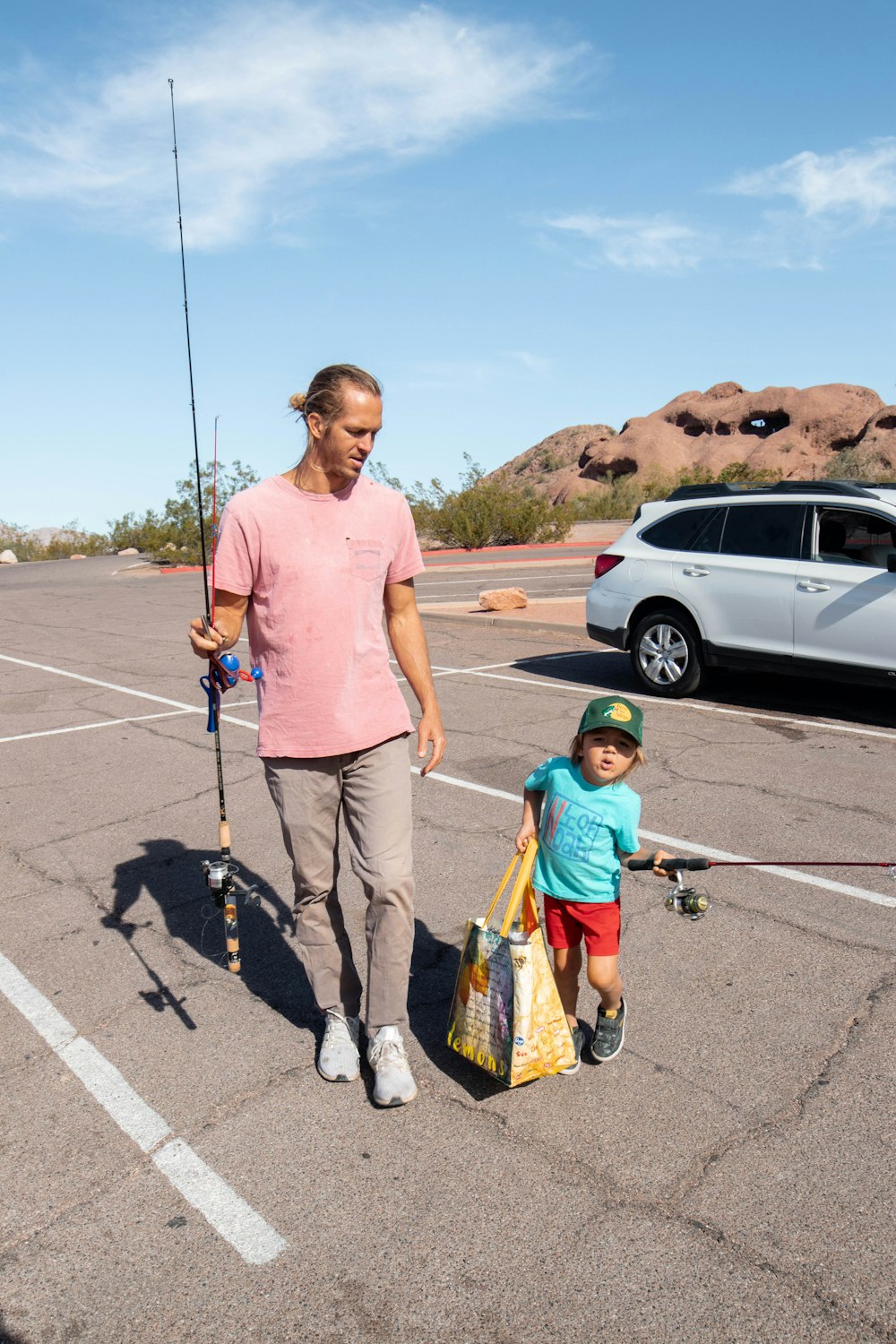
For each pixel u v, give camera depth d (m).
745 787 6.41
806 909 4.64
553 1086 3.35
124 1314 2.47
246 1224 2.75
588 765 3.21
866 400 71.50
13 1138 3.13
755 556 8.62
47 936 4.51
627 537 9.63
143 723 8.57
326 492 3.16
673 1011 3.79
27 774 7.05
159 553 34.91
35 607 19.47
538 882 3.38
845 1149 3.01
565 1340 2.37
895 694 9.30
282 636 3.17
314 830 3.30
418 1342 2.37
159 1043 3.64
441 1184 2.89
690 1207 2.78
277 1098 3.31
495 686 9.76
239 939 4.46
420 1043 3.64
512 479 92.44
